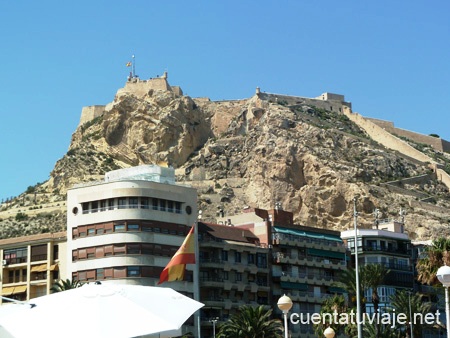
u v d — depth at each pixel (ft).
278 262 488.02
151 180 467.11
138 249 426.92
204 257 454.40
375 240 532.32
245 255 475.72
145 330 151.33
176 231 442.50
